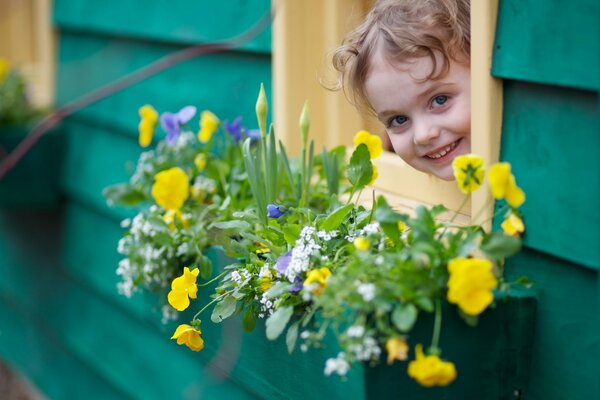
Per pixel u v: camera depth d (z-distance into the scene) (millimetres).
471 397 1694
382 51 1888
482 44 1755
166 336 3213
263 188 2086
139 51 3387
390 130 1976
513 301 1706
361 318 1532
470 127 1890
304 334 1611
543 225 1694
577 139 1623
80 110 3768
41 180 3895
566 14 1606
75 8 3773
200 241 2182
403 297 1530
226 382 2865
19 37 4477
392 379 1602
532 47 1671
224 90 2883
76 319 3990
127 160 3412
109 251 3555
